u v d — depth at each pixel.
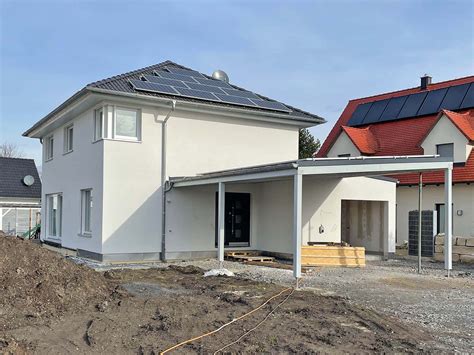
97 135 15.97
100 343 6.09
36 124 20.53
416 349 6.16
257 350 5.97
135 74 17.41
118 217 15.01
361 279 11.89
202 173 16.36
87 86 14.27
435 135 21.75
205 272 12.59
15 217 30.05
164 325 6.82
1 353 5.47
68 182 18.39
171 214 15.80
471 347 6.33
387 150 24.27
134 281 11.03
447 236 13.20
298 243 10.65
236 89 19.38
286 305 8.43
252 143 17.61
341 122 29.36
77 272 8.73
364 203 19.20
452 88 24.09
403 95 26.67
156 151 15.73
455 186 20.28
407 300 9.38
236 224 17.03
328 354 5.86
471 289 10.86
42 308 7.32
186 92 16.45
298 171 10.86
